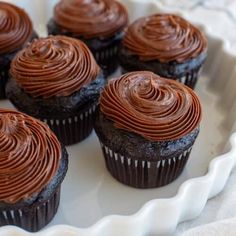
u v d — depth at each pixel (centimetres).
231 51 43
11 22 42
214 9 55
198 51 41
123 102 33
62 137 38
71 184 36
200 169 37
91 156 38
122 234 31
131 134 33
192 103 34
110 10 44
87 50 38
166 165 34
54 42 37
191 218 35
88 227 31
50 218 33
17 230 29
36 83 35
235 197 36
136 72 36
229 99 42
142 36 41
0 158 30
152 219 32
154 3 49
